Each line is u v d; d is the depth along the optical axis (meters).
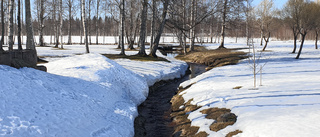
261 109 6.56
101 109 7.71
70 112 6.41
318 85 8.74
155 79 14.59
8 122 4.92
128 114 8.34
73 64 11.70
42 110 5.89
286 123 5.33
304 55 24.50
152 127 8.14
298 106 6.41
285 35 81.44
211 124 6.72
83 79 9.45
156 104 11.05
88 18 45.09
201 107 8.29
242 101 7.66
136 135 7.36
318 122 5.18
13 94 5.91
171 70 17.73
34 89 6.66
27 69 7.82
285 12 26.97
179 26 19.94
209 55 28.36
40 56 20.69
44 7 35.56
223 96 8.70
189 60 28.91
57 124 5.66
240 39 76.19
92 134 6.07
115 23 75.12
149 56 21.64
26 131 4.93
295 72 13.02
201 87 11.12
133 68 15.64
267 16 32.88
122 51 22.03
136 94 11.15
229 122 6.38
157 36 21.58
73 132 5.73
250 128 5.52
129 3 36.34
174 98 11.38
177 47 47.06
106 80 10.13
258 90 8.81
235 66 17.84
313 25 21.66
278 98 7.43
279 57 22.94
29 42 15.66
